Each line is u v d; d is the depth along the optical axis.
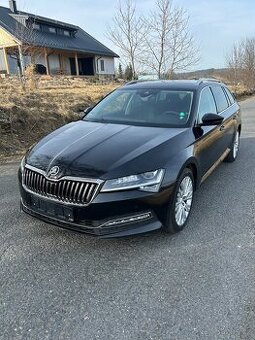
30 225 4.12
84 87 19.33
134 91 5.25
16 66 30.33
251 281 3.10
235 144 7.08
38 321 2.63
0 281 3.10
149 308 2.77
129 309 2.76
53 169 3.43
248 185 5.64
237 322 2.61
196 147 4.26
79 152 3.60
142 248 3.64
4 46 29.53
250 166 6.81
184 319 2.65
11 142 7.85
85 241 3.77
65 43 35.81
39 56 30.59
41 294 2.93
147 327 2.57
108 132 4.15
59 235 3.89
